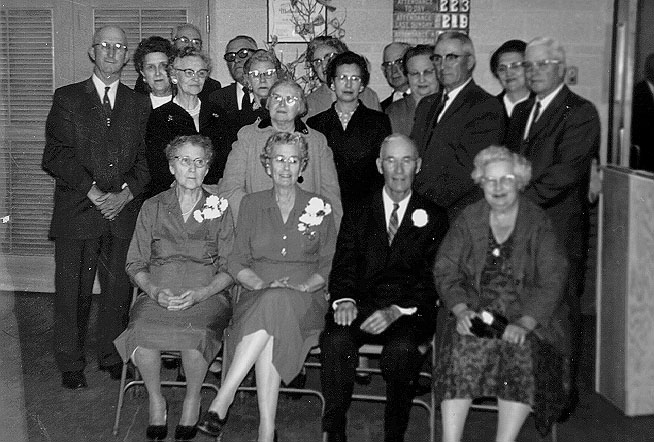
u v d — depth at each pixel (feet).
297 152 9.84
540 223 9.27
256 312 9.43
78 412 10.70
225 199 10.49
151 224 10.47
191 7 14.62
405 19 13.05
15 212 15.75
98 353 11.98
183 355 9.77
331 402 9.35
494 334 8.88
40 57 15.16
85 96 11.43
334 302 9.73
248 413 10.77
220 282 10.30
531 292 9.16
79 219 11.43
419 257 9.79
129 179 11.53
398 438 9.25
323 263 10.13
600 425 10.32
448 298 9.29
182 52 11.23
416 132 11.30
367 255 9.89
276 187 10.08
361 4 13.46
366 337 9.55
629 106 10.53
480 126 10.93
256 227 10.10
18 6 15.08
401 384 9.16
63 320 11.50
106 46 11.32
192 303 10.06
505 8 12.20
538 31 11.88
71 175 11.37
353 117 11.21
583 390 11.35
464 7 12.58
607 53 11.04
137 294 10.91
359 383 11.76
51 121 11.41
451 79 11.05
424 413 10.84
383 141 10.12
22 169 15.56
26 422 10.35
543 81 10.56
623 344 10.57
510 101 10.96
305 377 11.63
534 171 10.55
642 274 10.30
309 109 12.27
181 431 9.77
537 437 10.11
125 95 11.59
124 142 11.50
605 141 10.72
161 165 11.23
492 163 9.22
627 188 10.17
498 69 10.93
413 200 9.89
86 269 11.67
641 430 10.17
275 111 10.43
